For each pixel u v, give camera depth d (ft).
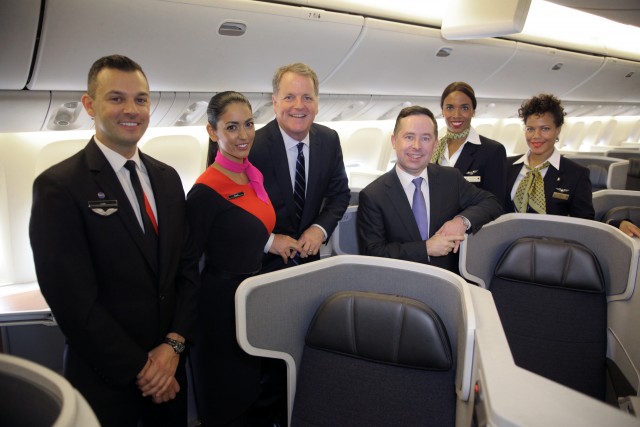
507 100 17.51
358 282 4.83
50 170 4.23
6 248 7.98
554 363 6.05
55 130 7.71
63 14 5.29
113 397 4.58
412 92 12.85
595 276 5.90
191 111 9.69
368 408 4.32
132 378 4.40
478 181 7.63
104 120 4.30
